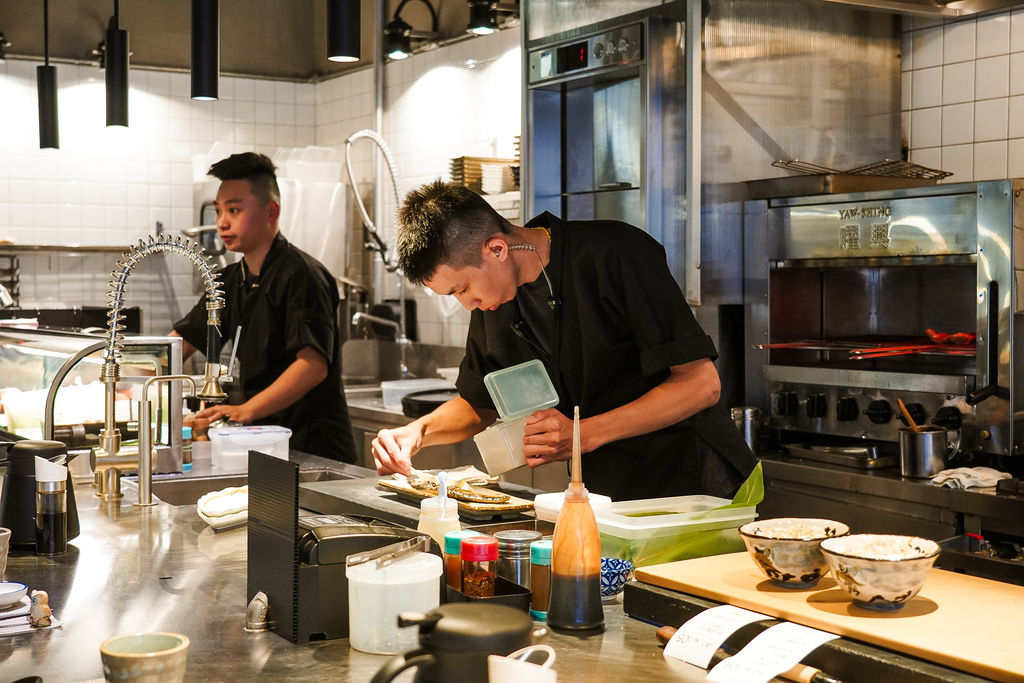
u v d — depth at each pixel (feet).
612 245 8.04
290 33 21.70
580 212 13.52
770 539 5.07
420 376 18.69
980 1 11.79
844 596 5.04
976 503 9.45
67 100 19.90
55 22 19.57
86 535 7.61
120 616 5.67
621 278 7.97
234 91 21.49
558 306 8.27
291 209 19.88
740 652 4.62
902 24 13.20
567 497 5.29
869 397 11.02
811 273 12.41
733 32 11.91
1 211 19.54
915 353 11.22
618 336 8.23
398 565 5.07
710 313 12.17
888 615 4.73
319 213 20.22
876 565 4.64
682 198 12.09
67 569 6.65
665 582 5.41
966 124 12.51
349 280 20.24
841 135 12.81
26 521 7.18
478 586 5.19
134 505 8.71
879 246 10.96
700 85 11.66
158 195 20.92
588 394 8.40
